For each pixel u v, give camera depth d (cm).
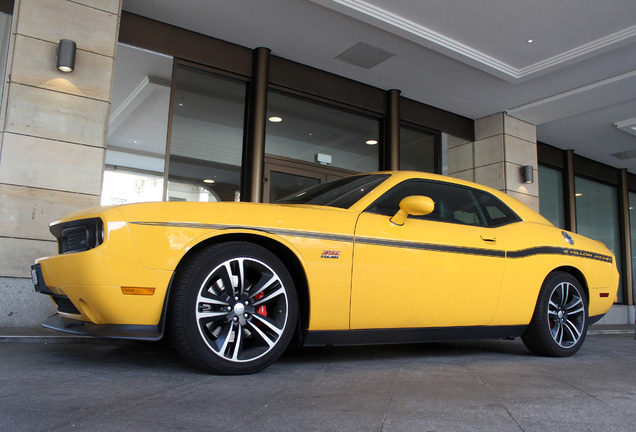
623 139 1009
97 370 219
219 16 570
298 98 698
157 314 207
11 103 423
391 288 258
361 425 146
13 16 435
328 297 240
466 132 876
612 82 712
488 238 304
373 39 614
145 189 587
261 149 625
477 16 562
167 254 208
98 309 204
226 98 633
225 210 228
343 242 247
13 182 417
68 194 438
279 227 233
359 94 739
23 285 411
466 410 169
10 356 256
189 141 599
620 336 637
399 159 761
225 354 215
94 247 211
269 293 227
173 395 174
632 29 581
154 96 600
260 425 142
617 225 1220
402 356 306
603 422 159
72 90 450
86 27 462
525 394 200
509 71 680
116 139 609
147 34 571
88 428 132
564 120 903
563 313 340
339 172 725
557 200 1070
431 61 668
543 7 542
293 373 228
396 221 269
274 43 630
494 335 309
